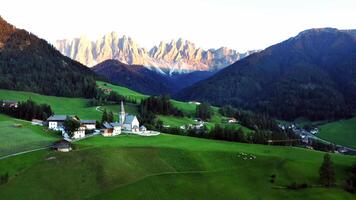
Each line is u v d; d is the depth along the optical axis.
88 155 142.50
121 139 172.38
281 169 148.75
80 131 173.38
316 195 129.25
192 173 141.88
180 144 170.12
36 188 121.88
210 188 131.88
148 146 158.50
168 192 127.19
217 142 187.25
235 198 126.69
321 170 139.00
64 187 124.56
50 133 180.12
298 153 172.38
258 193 130.88
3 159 135.00
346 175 148.25
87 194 122.69
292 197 128.75
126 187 127.62
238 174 143.75
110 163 138.88
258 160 155.88
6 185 121.06
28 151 144.00
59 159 138.38
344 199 127.06
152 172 139.62
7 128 178.38
